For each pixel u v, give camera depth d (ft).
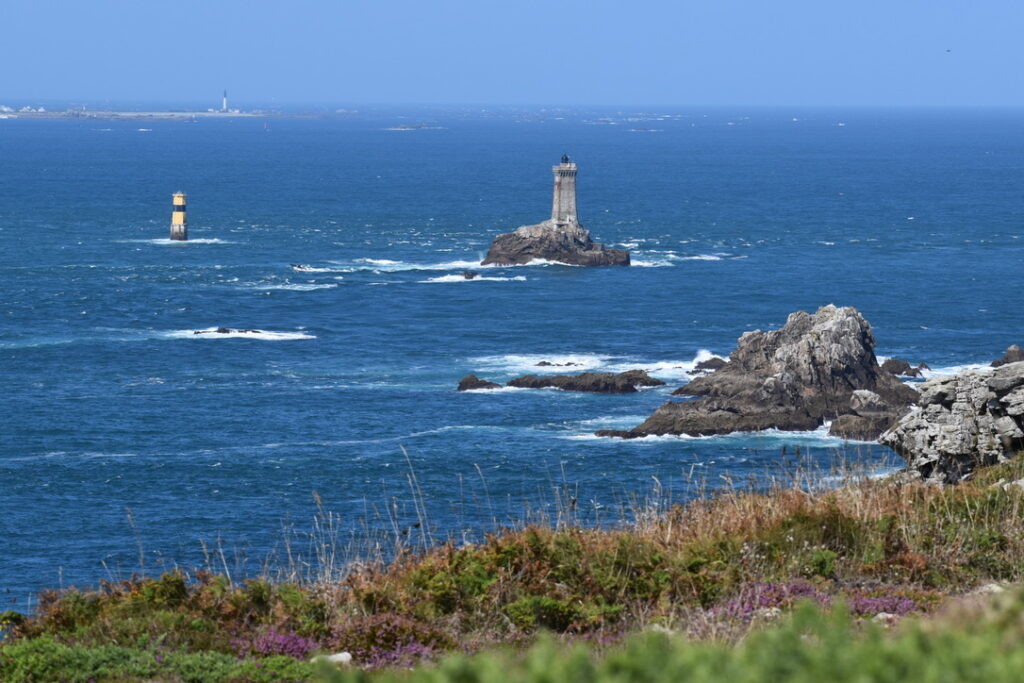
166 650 211.61
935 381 363.97
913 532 252.83
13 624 234.17
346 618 225.35
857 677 127.24
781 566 239.30
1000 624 156.04
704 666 129.08
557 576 236.84
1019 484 290.35
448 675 132.98
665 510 313.32
